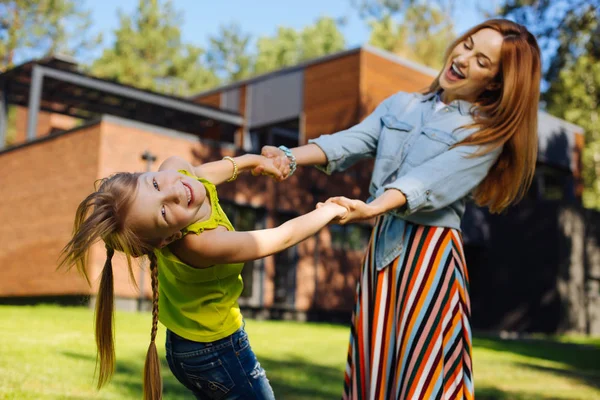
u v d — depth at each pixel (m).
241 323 2.38
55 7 32.34
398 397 2.59
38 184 14.16
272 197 15.35
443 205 2.63
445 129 2.75
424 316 2.61
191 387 2.42
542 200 18.34
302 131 18.16
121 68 36.19
